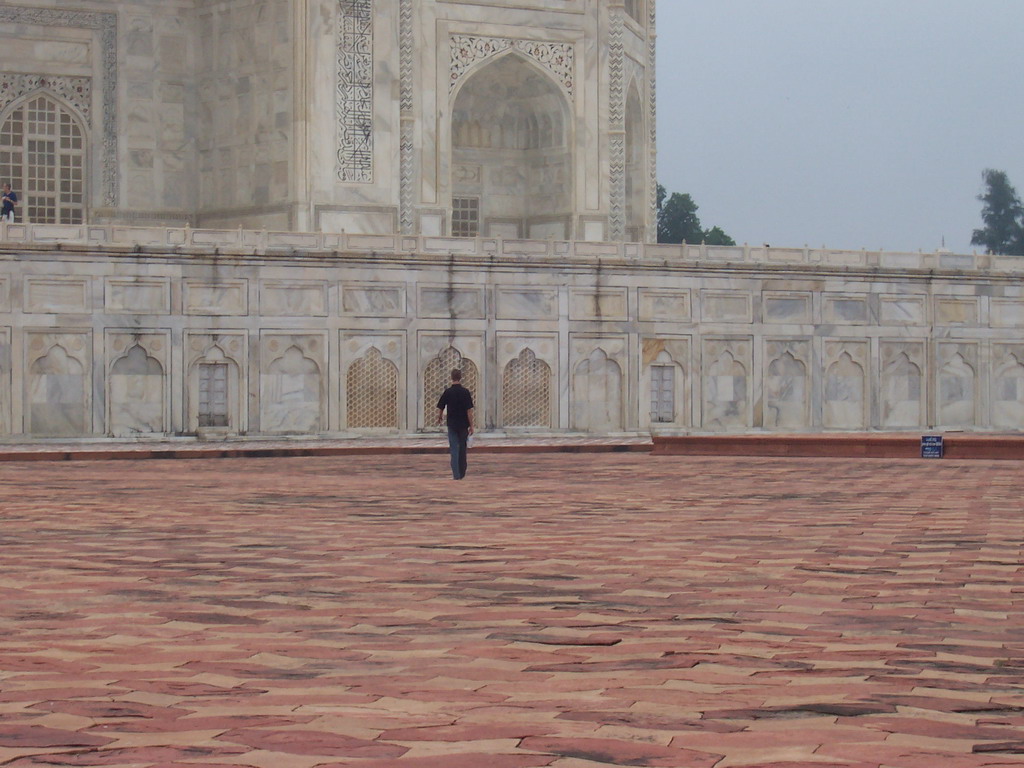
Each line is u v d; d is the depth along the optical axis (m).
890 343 35.84
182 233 30.67
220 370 30.94
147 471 22.20
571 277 33.16
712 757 4.03
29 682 5.32
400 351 32.00
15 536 11.28
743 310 34.53
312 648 6.08
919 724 4.51
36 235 29.55
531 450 28.69
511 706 4.81
